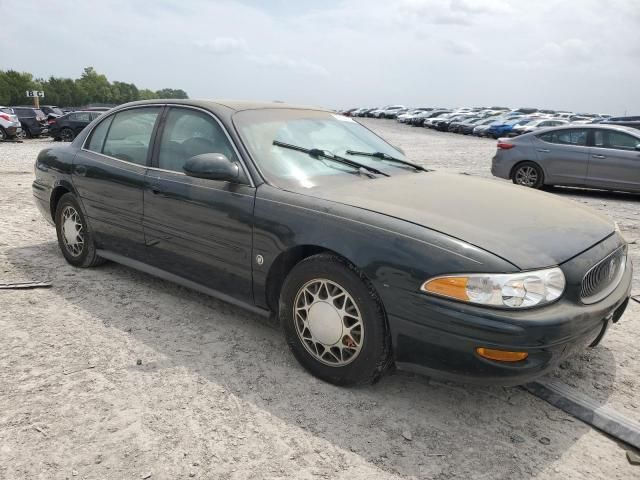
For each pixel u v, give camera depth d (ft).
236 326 12.00
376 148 13.26
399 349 8.68
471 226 8.86
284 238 9.80
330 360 9.68
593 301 8.77
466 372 8.12
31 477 7.22
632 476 7.66
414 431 8.50
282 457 7.77
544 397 9.50
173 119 12.65
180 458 7.68
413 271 8.31
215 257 11.19
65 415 8.56
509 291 7.82
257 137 11.37
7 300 12.98
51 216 15.92
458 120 135.85
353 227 9.07
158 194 12.10
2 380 9.50
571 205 11.21
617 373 10.41
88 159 14.30
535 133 34.88
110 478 7.25
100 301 13.12
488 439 8.38
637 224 24.68
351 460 7.77
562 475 7.64
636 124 50.52
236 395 9.29
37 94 130.41
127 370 9.97
